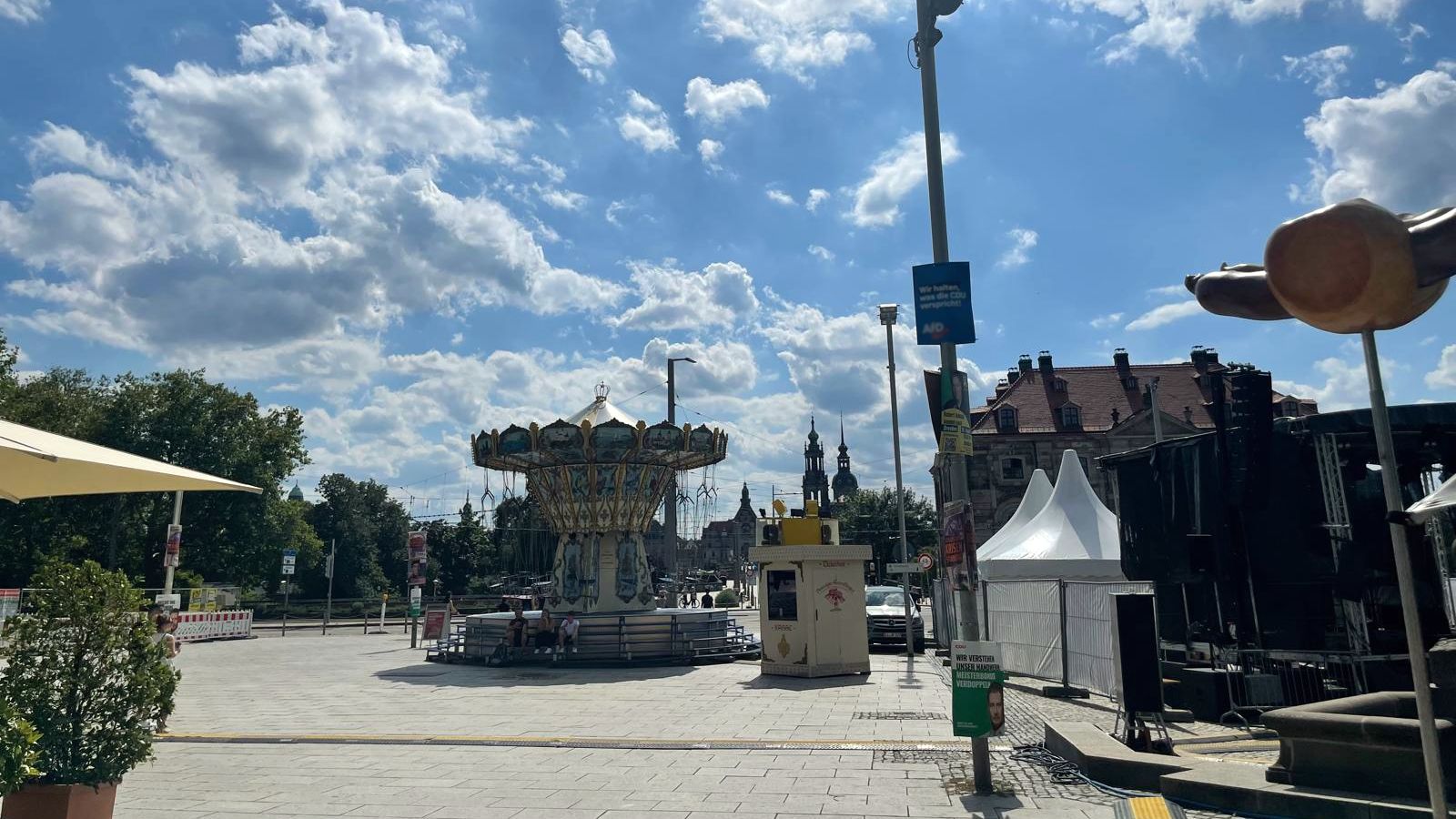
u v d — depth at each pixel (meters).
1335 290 4.25
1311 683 11.60
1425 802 6.25
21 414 50.03
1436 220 4.22
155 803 7.66
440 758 9.67
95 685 5.96
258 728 12.00
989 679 7.93
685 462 26.28
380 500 105.38
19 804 5.70
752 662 21.78
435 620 29.17
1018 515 25.34
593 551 23.00
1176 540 12.81
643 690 16.17
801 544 17.94
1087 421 67.06
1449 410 10.77
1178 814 6.68
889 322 28.47
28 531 53.06
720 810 7.31
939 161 9.11
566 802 7.63
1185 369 71.75
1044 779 8.38
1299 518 11.25
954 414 8.55
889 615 25.89
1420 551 11.02
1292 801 6.59
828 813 7.21
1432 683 6.68
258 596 75.06
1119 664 9.45
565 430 22.44
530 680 18.33
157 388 56.59
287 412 60.19
